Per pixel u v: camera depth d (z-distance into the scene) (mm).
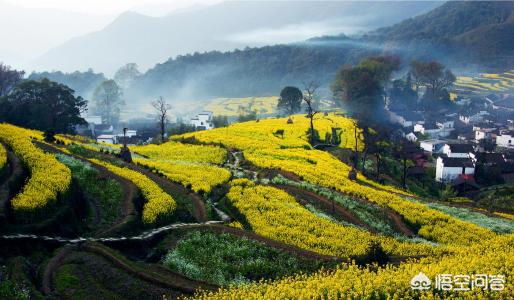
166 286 28375
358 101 154875
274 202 50688
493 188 86875
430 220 51656
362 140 108500
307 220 45188
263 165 71375
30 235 31406
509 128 157250
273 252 35844
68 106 101250
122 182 48406
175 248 35781
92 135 144125
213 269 32906
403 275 25719
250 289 27328
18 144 50969
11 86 140500
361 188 62031
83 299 25797
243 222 45844
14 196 36344
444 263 28297
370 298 24141
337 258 34500
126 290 27344
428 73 194000
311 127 103375
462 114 181375
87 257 30375
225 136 98250
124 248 34469
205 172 61719
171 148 85375
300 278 30594
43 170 42781
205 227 39969
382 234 46719
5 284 24672
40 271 28078
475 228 49531
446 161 99500
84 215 39844
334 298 24094
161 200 44125
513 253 30016
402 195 67625
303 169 69312
